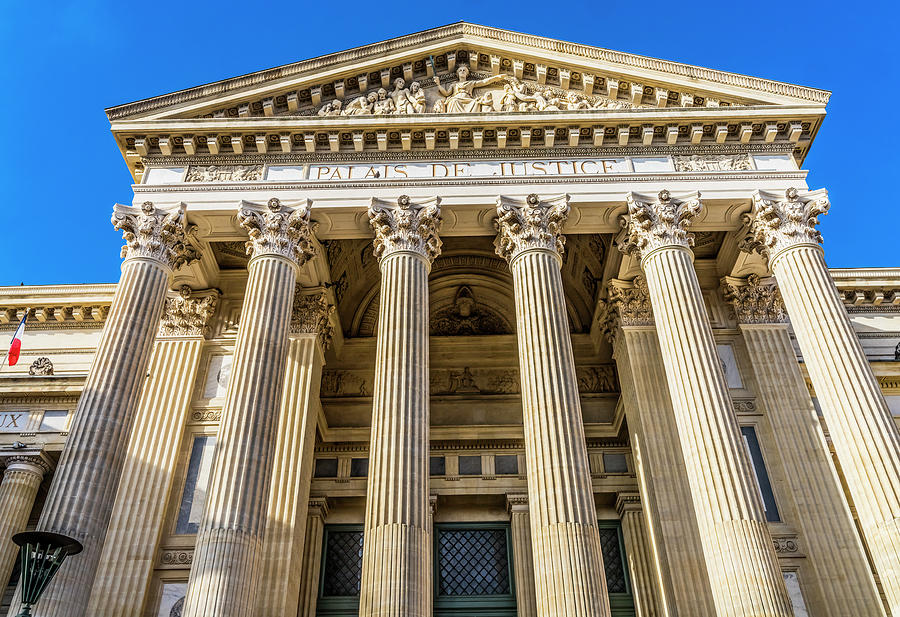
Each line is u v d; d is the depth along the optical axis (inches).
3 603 1240.8
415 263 1043.9
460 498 1365.7
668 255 1050.7
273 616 948.6
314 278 1255.5
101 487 869.2
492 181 1127.6
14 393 1353.3
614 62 1217.4
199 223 1124.5
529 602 1234.0
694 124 1168.2
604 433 1390.3
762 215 1101.1
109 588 986.7
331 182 1123.9
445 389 1481.3
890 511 851.4
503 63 1266.0
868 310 1492.4
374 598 772.0
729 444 877.8
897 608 808.3
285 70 1205.7
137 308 1001.5
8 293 1489.9
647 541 1278.3
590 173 1140.5
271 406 922.1
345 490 1348.4
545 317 984.3
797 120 1171.3
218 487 842.2
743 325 1239.5
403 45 1246.9
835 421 943.7
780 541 1037.8
